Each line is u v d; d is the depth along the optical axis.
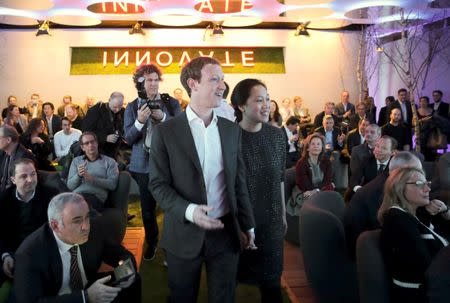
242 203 2.02
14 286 2.02
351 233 2.71
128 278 2.05
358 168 4.18
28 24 10.35
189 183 1.82
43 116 8.79
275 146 2.29
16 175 2.65
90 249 2.21
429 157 7.44
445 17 8.95
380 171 4.06
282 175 2.35
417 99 10.30
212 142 1.88
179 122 1.86
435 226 2.94
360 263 2.16
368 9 8.45
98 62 11.53
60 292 2.08
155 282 3.38
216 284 1.93
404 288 2.05
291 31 11.81
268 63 11.93
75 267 2.12
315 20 9.83
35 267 1.99
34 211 2.76
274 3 8.33
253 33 11.75
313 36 11.90
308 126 8.51
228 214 1.93
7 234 2.70
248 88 2.21
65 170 4.24
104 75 11.52
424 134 7.39
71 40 11.38
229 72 11.80
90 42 11.43
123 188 3.91
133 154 3.50
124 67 11.55
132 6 8.56
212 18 9.70
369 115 8.97
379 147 4.04
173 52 11.67
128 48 11.62
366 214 2.72
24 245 2.03
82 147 3.88
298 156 6.59
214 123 1.91
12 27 11.19
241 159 2.03
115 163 3.97
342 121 8.36
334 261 2.61
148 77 3.32
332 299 2.65
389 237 2.08
